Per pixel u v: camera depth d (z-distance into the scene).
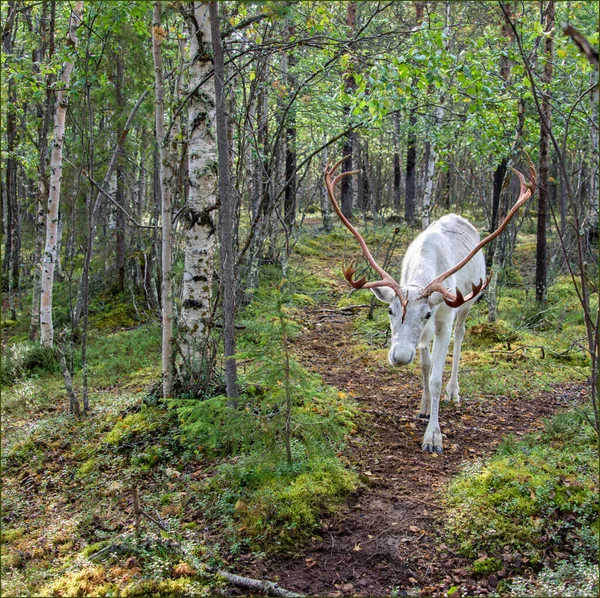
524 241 19.03
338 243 18.28
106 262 14.74
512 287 13.49
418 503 4.63
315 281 13.46
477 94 8.12
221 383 6.41
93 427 6.29
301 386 4.75
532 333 9.81
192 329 6.29
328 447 4.91
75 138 12.68
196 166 6.16
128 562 4.00
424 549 4.11
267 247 14.67
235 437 4.70
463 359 8.68
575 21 11.43
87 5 9.10
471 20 16.31
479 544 4.05
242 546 4.16
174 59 9.79
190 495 4.79
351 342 9.52
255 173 10.66
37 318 12.11
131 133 12.98
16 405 7.73
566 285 12.95
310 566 3.99
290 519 4.32
